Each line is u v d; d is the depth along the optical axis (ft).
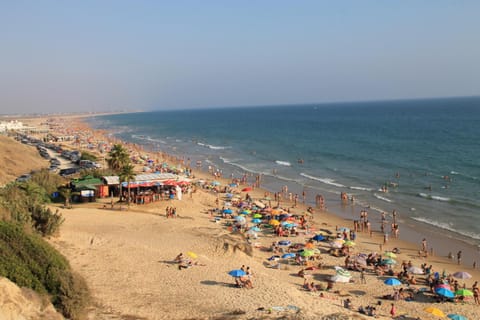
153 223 120.37
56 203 144.56
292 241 121.08
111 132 593.83
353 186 195.93
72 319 56.59
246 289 76.23
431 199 167.53
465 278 90.89
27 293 54.24
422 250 115.75
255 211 151.12
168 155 312.09
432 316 76.84
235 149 352.28
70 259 83.61
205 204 160.66
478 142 327.88
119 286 73.31
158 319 60.34
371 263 104.01
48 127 641.40
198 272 83.87
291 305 69.15
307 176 222.69
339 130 502.38
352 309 76.43
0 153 209.36
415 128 477.77
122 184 150.82
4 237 63.62
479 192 174.50
